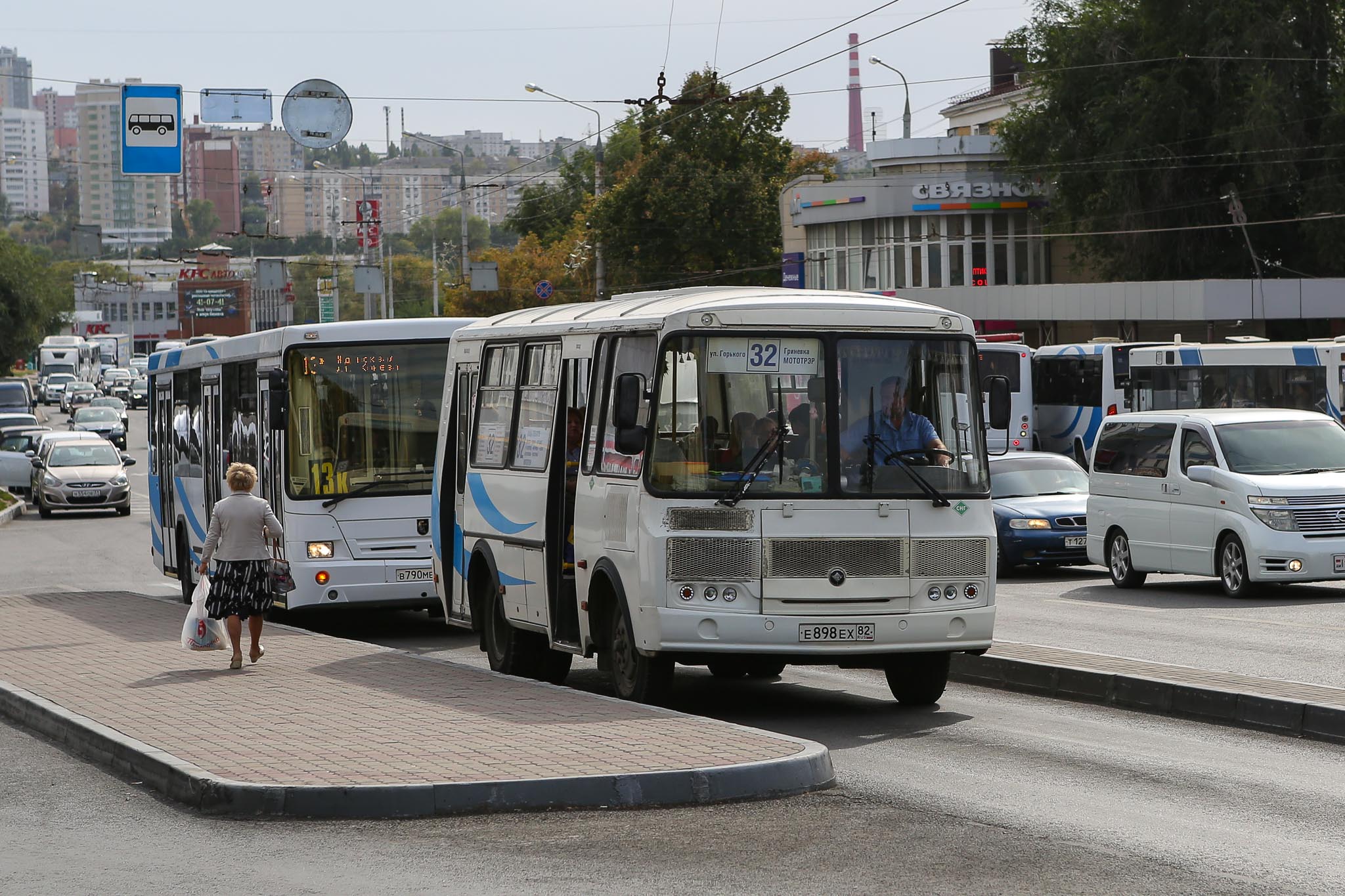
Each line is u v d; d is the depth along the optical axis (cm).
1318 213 9131
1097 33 9962
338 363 3058
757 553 2006
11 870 1313
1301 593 3553
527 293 15562
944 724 2020
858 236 12025
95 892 1239
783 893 1206
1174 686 2083
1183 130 9512
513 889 1225
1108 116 9750
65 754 1848
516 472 2448
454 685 2136
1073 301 9719
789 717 2089
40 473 7688
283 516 3034
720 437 2027
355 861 1317
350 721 1842
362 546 3036
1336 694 1981
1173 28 9588
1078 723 2022
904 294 10700
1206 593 3628
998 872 1260
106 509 7775
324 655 2488
